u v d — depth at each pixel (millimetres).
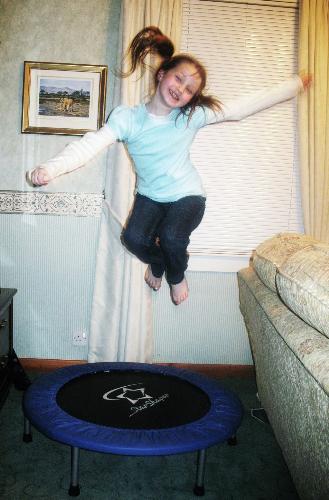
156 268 2312
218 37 2779
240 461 1923
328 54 2699
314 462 1258
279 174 2895
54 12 2705
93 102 2738
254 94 2053
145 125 1872
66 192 2793
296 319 1523
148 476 1786
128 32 2553
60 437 1550
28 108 2711
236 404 1894
